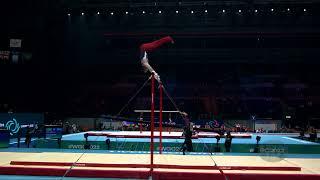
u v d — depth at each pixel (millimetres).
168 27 35344
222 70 37594
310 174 6887
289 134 28047
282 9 33438
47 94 34250
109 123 33312
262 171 7137
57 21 33875
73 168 7328
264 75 37188
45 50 33500
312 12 33719
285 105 35625
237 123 33375
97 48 35844
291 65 36969
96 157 8516
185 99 36469
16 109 32406
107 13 34906
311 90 36188
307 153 16047
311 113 35250
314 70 36719
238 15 34656
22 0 30812
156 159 8203
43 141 17156
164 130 27188
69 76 35688
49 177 7188
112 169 7258
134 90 36812
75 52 35562
